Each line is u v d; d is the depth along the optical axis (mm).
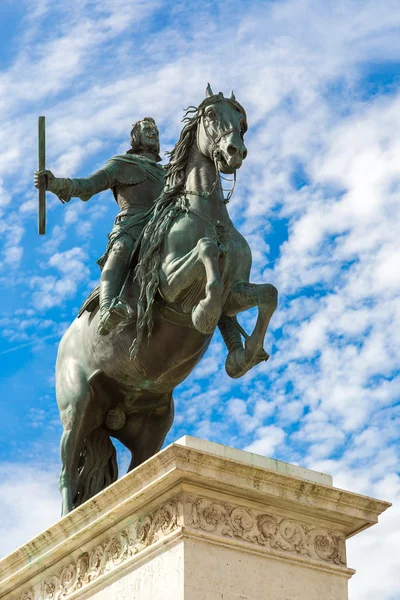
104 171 10000
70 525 8977
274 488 8438
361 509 8719
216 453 8383
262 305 8836
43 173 9648
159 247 9234
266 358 9211
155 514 8438
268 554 8375
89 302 9820
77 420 9789
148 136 10445
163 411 10008
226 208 9430
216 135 9188
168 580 8125
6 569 9500
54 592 9086
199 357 9539
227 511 8383
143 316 9156
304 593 8422
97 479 9969
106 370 9672
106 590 8578
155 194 10070
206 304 8555
